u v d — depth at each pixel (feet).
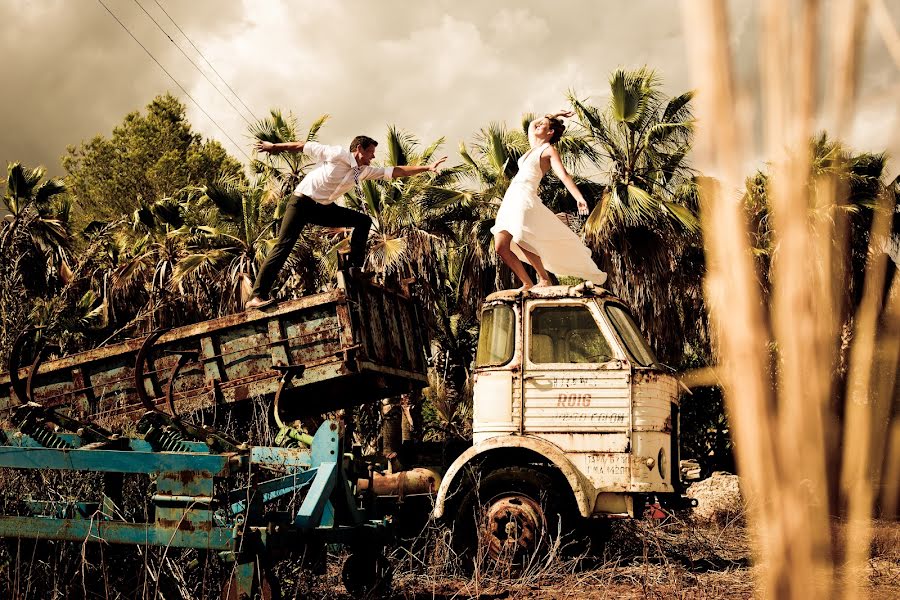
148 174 123.34
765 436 1.19
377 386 21.98
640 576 19.38
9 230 27.71
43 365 20.18
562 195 53.16
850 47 1.03
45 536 12.65
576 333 22.27
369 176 21.63
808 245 1.23
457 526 21.07
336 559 18.58
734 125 1.04
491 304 22.93
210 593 13.52
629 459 21.11
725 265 1.26
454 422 55.93
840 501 1.20
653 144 51.60
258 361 19.61
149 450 14.94
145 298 60.64
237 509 15.20
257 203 63.82
